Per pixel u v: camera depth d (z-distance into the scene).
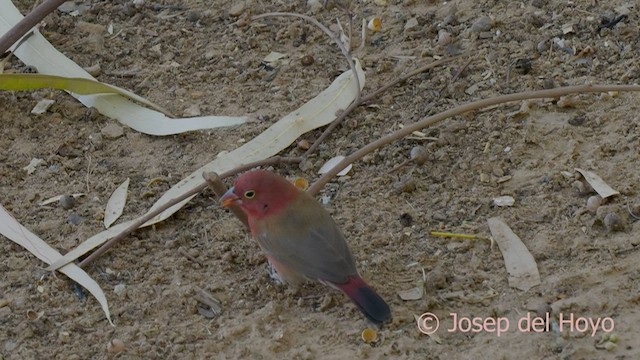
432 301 9.53
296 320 9.49
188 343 9.36
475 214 10.51
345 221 10.51
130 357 9.24
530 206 10.52
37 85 11.64
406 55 12.62
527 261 9.88
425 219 10.48
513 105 11.74
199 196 10.93
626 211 10.27
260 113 11.99
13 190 11.08
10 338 9.49
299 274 9.45
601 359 8.88
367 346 9.14
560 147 11.17
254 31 13.12
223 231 10.51
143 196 10.98
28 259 10.29
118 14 13.45
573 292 9.53
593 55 12.34
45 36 13.14
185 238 10.44
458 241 10.21
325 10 13.41
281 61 12.70
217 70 12.63
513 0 13.22
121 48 13.00
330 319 9.46
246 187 9.30
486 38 12.71
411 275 9.86
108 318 9.59
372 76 12.38
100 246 10.37
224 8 13.49
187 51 12.92
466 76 12.24
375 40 12.90
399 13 13.24
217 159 11.20
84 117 11.99
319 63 12.62
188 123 11.57
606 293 9.46
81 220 10.71
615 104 11.63
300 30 13.09
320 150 11.45
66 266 10.12
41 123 11.91
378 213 10.57
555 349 9.00
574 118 11.48
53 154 11.52
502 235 10.17
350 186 10.94
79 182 11.18
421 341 9.20
